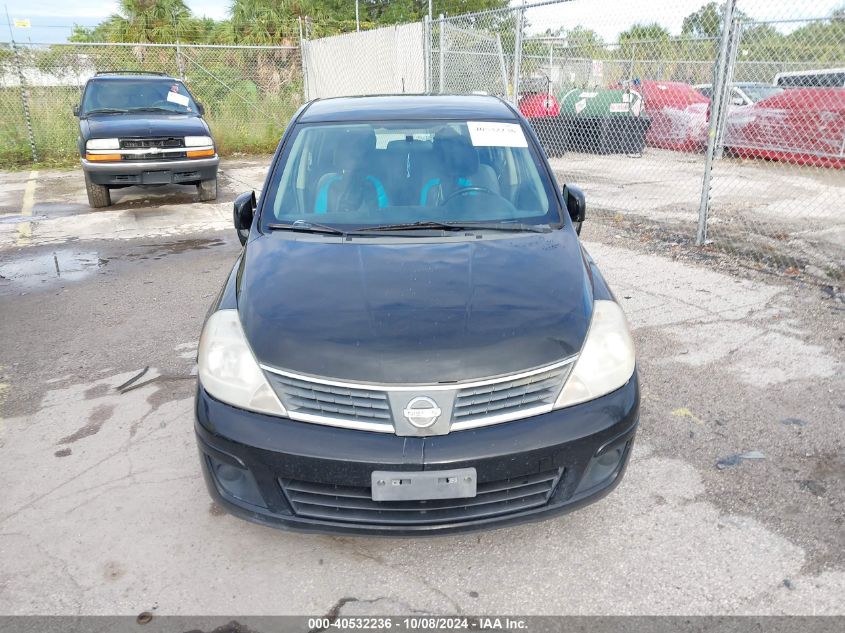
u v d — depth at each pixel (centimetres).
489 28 1366
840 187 1045
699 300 538
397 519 240
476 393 236
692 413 366
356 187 347
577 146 1349
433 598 247
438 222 329
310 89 1802
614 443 251
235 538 280
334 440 235
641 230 776
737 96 1361
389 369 235
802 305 521
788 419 358
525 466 237
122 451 344
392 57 1459
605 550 268
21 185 1191
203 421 253
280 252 307
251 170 1331
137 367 444
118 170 927
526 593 247
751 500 294
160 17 2348
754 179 1129
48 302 579
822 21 752
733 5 612
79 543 277
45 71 1573
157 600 247
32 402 398
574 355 250
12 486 316
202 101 1700
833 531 273
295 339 248
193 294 591
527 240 316
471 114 388
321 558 269
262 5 2458
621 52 1366
